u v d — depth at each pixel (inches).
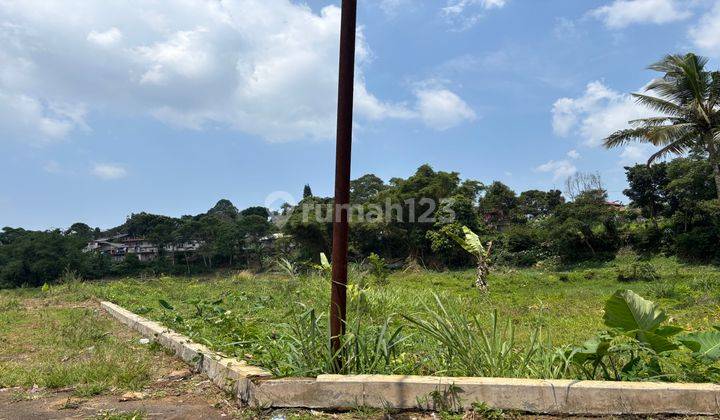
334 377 136.8
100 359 194.2
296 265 286.7
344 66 148.9
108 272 1919.3
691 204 1210.6
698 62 799.1
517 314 410.6
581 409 125.3
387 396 131.4
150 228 2470.5
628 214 1507.1
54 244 1707.7
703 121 821.9
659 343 144.2
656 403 124.8
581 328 326.6
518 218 1836.9
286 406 135.0
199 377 178.7
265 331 232.5
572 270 1322.6
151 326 274.7
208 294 531.8
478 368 143.4
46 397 157.2
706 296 528.1
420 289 536.1
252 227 2090.3
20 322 346.9
